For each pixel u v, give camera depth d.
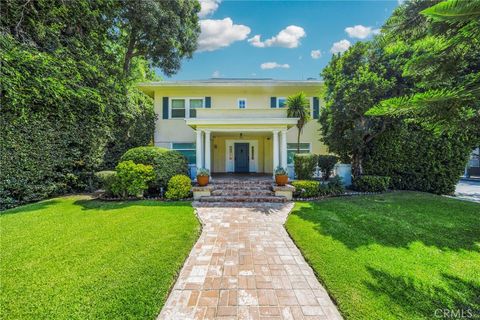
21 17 7.79
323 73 11.95
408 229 5.61
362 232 5.42
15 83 7.03
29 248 4.38
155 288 3.19
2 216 6.48
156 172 9.34
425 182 10.59
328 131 12.02
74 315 2.66
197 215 6.91
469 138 9.84
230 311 2.84
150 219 6.28
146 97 17.02
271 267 3.93
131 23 12.23
